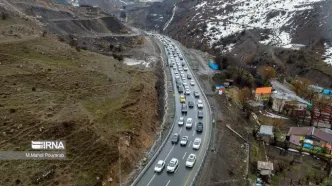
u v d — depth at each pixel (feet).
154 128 191.72
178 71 312.71
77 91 191.42
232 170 166.61
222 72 313.32
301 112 259.39
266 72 327.67
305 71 380.37
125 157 149.59
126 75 239.30
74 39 313.32
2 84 178.70
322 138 211.20
